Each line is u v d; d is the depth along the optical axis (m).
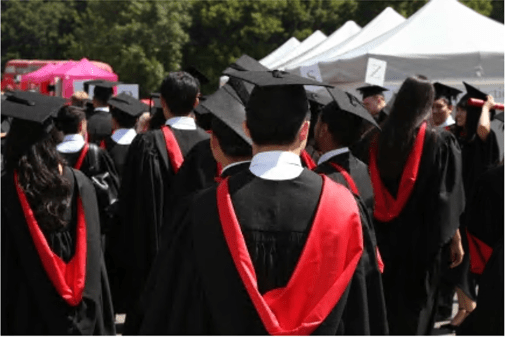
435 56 12.31
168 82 6.79
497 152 8.54
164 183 6.87
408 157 5.88
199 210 3.18
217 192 3.18
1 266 4.77
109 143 8.75
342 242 3.11
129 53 59.53
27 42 79.38
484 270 4.29
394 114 5.89
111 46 61.12
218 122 4.02
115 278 7.28
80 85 18.86
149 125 8.12
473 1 61.41
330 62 13.16
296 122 3.13
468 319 4.32
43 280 4.79
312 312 3.03
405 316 6.05
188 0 66.94
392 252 6.04
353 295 3.22
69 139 7.31
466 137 8.65
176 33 61.69
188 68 8.18
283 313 3.02
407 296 6.05
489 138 8.52
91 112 11.45
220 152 4.05
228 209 3.08
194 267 3.17
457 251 6.57
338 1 63.44
